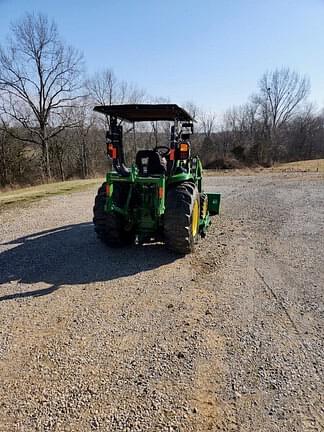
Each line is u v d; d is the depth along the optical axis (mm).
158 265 4500
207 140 36250
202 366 2439
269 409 2057
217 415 2008
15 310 3279
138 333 2867
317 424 1950
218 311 3264
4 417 1995
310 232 6293
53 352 2604
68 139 28156
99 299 3508
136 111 4730
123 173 4902
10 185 22328
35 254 5020
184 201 4656
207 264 4566
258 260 4742
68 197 11531
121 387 2227
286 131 44844
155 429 1906
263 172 25531
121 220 5055
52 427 1925
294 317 3158
